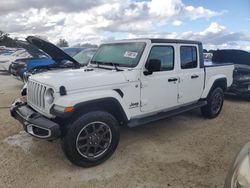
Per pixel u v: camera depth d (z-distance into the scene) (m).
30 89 4.06
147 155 4.09
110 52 4.84
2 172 3.51
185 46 5.04
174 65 4.80
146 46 4.30
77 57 8.45
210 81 5.79
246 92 7.98
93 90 3.63
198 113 6.60
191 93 5.29
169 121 5.89
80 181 3.34
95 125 3.64
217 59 9.73
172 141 4.69
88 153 3.65
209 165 3.80
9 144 4.38
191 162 3.88
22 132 4.93
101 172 3.56
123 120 4.06
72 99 3.35
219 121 5.98
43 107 3.65
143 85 4.23
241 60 9.25
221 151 4.30
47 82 3.55
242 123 5.86
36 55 7.48
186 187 3.24
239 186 2.13
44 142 4.47
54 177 3.42
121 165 3.76
